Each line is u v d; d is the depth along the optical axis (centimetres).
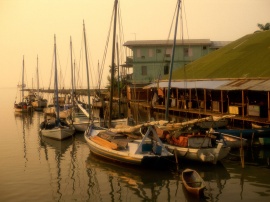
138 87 5316
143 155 1852
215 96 3809
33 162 2228
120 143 2070
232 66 3909
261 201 1448
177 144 2059
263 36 4544
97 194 1605
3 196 1594
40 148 2678
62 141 2930
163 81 4734
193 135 1988
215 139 2006
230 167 1945
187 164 2003
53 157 2359
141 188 1656
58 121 3228
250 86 2842
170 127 2102
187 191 1570
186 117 3628
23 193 1633
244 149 2327
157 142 1970
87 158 2300
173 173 1858
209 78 3853
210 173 1847
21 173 1969
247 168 1923
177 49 6084
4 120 4738
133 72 6050
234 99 3500
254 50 4094
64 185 1741
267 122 2544
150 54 6041
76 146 2712
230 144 2280
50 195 1603
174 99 4178
